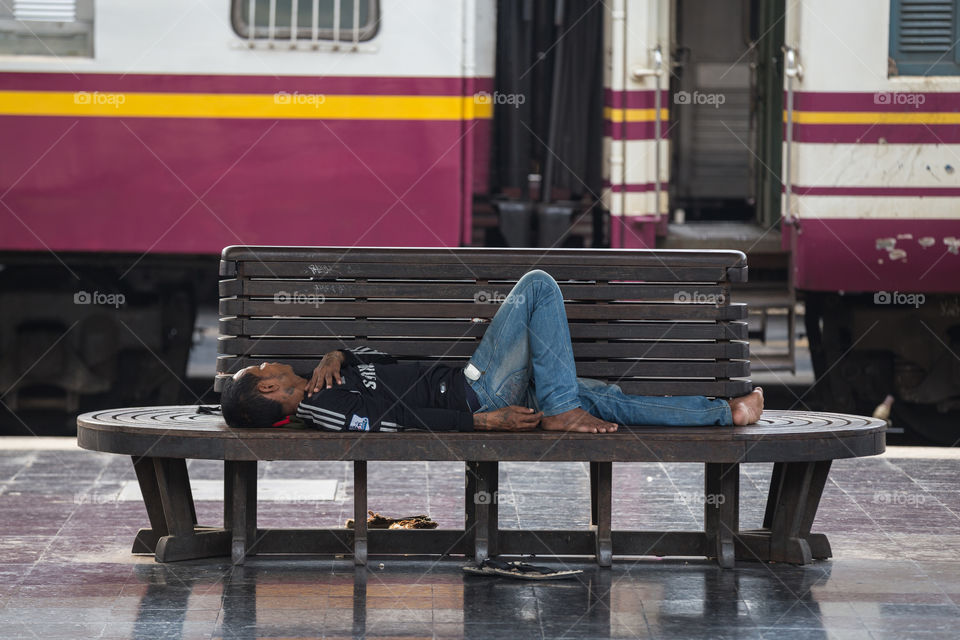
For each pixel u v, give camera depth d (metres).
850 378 16.28
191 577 8.77
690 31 20.11
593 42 15.91
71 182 14.74
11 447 13.70
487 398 8.95
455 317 9.38
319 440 8.59
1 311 16.17
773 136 16.70
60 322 16.25
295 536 9.45
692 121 20.33
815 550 9.44
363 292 9.35
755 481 12.43
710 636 7.48
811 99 15.08
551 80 15.93
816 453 8.67
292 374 8.95
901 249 15.13
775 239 16.02
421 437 8.61
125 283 16.30
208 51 14.69
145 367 16.69
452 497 11.55
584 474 12.73
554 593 8.42
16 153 14.73
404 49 14.77
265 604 8.10
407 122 14.82
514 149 15.91
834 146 15.09
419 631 7.55
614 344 9.36
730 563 9.11
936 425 16.42
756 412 9.24
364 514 9.20
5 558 9.24
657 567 9.16
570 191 16.03
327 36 14.73
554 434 8.63
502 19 15.80
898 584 8.65
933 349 15.86
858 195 15.09
